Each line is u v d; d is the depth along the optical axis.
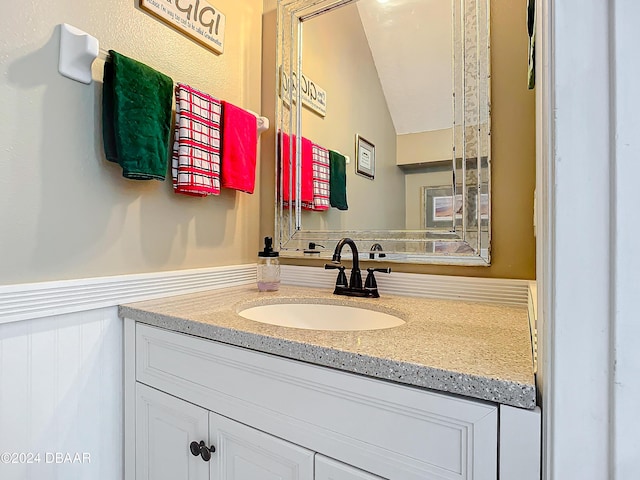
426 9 1.13
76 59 0.84
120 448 0.94
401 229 1.15
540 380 0.46
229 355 0.74
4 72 0.74
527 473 0.47
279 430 0.67
